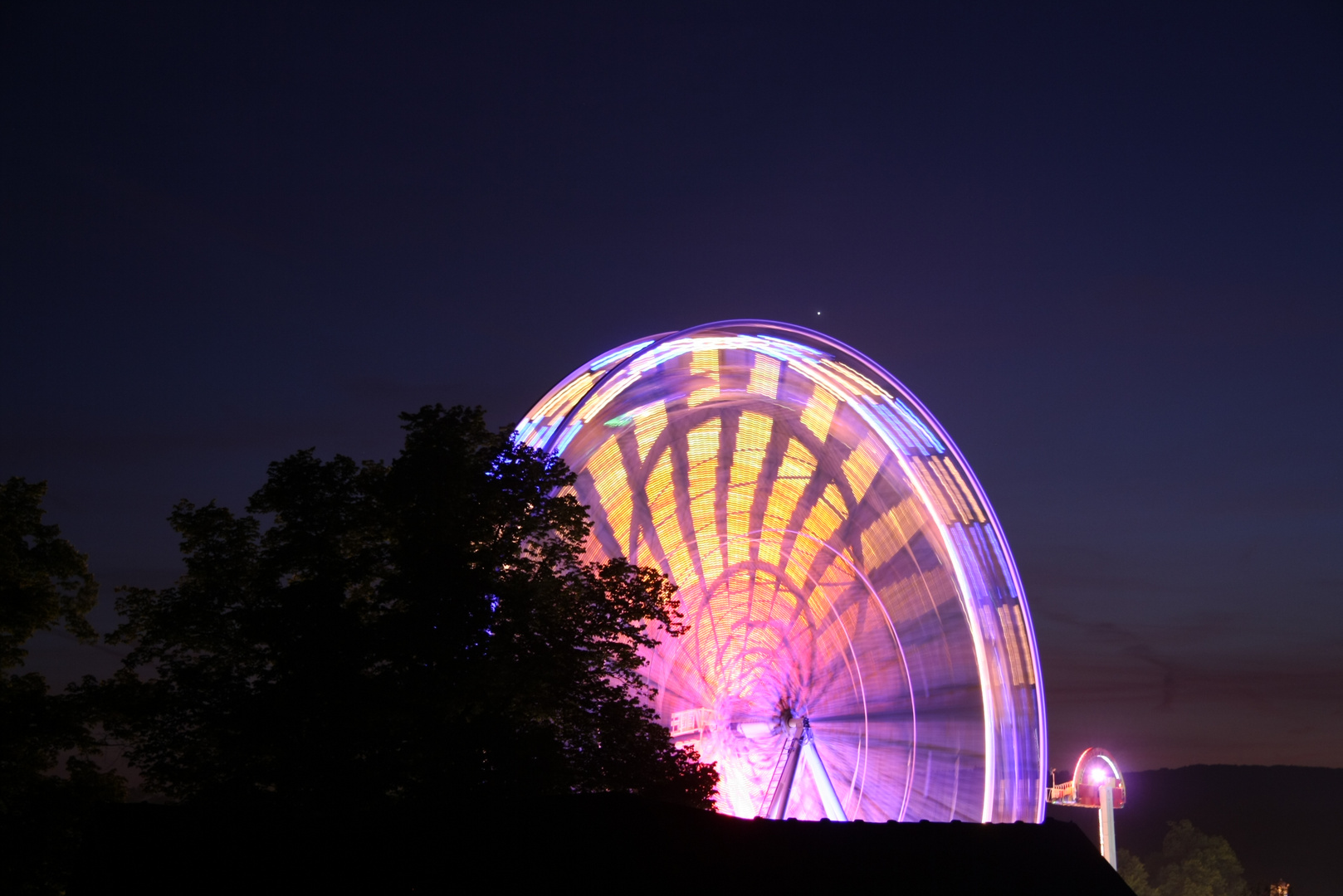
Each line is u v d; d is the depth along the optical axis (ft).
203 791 75.97
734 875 41.65
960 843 44.78
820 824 46.91
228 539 84.43
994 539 112.37
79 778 88.99
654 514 113.09
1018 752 105.60
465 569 81.15
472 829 44.88
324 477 84.79
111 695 82.38
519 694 81.35
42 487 97.35
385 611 83.76
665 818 46.24
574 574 90.74
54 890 84.94
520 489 87.76
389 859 42.52
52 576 97.55
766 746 112.57
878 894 40.88
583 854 42.55
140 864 42.55
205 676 79.77
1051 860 43.83
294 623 77.46
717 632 114.32
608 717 86.17
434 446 86.28
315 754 75.72
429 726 77.10
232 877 41.57
